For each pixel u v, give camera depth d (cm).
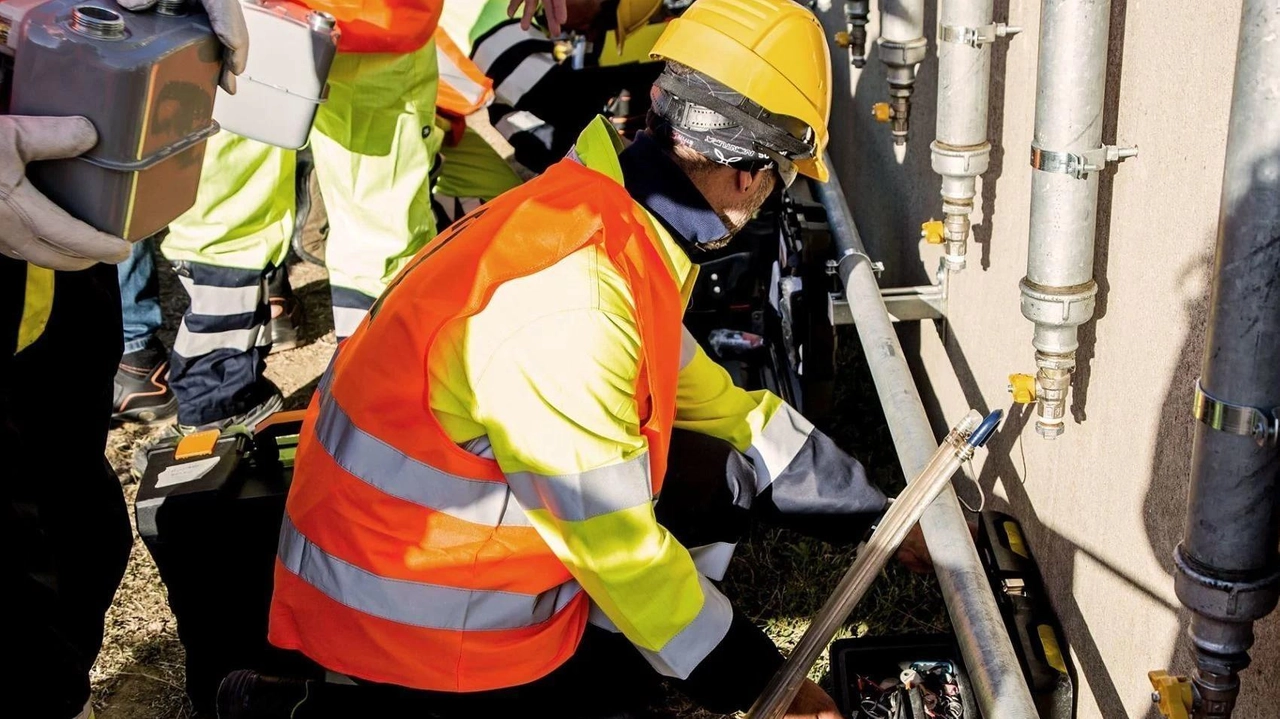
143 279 384
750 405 237
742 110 192
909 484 201
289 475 258
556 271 177
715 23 197
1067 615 242
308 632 202
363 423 189
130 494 364
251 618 260
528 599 200
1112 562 215
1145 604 201
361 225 346
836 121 514
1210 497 149
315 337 459
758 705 200
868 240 440
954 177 261
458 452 185
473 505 189
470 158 428
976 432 194
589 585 187
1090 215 200
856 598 200
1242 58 133
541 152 415
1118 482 209
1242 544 149
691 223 197
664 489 224
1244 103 133
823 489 233
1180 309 180
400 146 340
